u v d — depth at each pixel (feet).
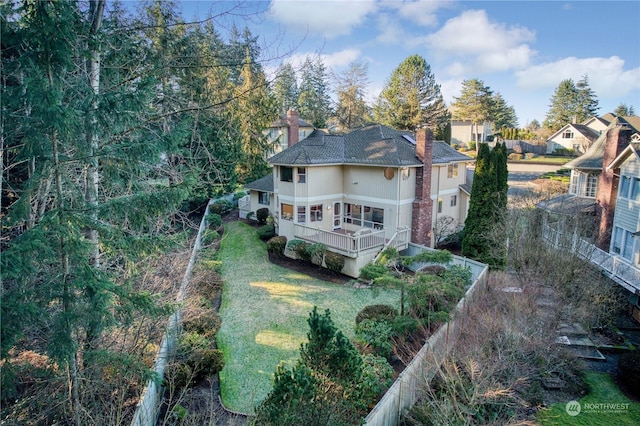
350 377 25.43
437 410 28.66
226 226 96.53
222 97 54.08
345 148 80.38
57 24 18.72
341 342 25.45
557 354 39.63
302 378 21.27
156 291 37.63
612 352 44.93
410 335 40.04
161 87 43.37
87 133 24.21
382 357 36.58
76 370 22.94
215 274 60.13
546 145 205.46
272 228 85.76
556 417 33.88
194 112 38.27
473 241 66.39
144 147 24.36
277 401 21.16
